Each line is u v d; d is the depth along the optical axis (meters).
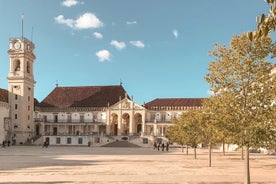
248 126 22.22
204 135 46.06
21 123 127.94
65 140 130.38
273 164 45.44
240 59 23.55
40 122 143.38
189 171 35.12
